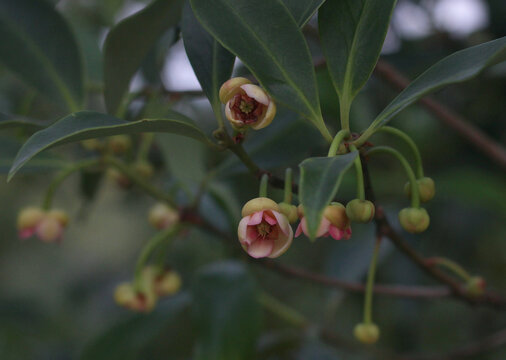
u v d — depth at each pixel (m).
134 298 0.45
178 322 0.78
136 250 1.14
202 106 0.59
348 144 0.32
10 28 0.42
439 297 0.45
